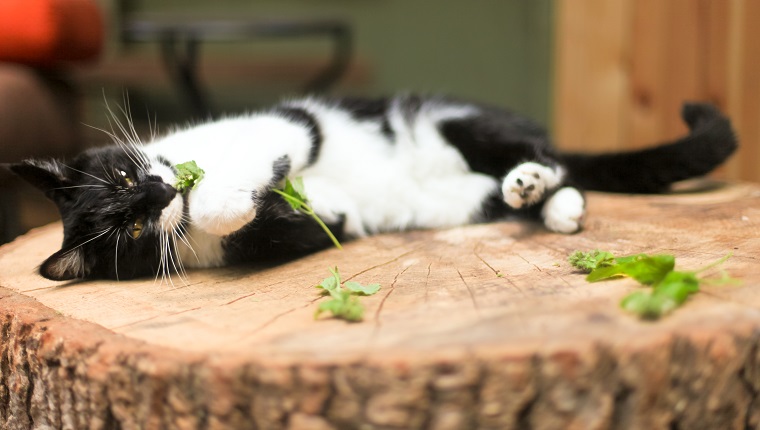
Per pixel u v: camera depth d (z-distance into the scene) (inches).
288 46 109.7
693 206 48.8
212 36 67.6
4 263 46.5
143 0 106.3
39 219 71.7
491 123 51.5
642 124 61.5
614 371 35.8
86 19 61.2
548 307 38.1
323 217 47.4
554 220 46.7
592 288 39.5
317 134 49.6
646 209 48.8
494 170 50.6
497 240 46.4
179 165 45.3
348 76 90.4
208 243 45.8
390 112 53.1
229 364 36.1
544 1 88.4
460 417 35.6
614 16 61.2
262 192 46.0
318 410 35.9
